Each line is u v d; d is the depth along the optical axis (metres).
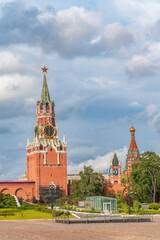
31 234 58.75
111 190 179.00
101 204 131.12
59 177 178.62
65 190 178.12
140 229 66.38
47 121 185.38
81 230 64.88
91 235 56.88
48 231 63.41
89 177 176.12
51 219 99.06
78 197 157.00
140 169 164.25
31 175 181.75
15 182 171.12
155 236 55.56
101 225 77.06
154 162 161.00
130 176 167.12
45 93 190.75
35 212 118.19
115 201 134.12
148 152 167.75
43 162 177.50
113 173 188.75
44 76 194.50
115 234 58.12
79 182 179.38
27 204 144.62
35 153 177.75
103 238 53.03
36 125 188.50
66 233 59.94
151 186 162.62
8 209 124.88
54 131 185.00
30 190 173.38
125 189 186.12
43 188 173.62
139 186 161.75
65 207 133.00
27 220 96.25
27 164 187.62
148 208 141.00
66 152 182.50
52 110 189.62
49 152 179.75
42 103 188.12
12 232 61.97
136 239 51.97
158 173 162.12
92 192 172.75
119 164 189.12
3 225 77.69
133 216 105.38
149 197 169.38
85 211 123.19
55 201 171.75
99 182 176.50
